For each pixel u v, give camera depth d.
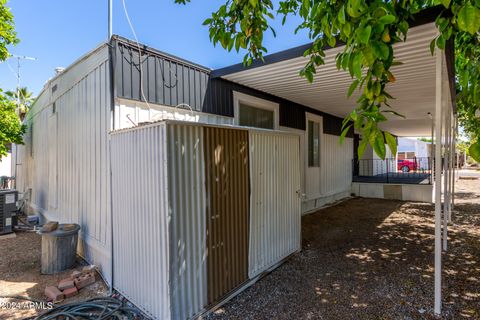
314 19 2.05
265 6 2.54
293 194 4.06
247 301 2.80
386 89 5.18
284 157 3.87
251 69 4.04
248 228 3.17
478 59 1.69
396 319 2.44
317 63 2.72
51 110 5.60
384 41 1.36
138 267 2.69
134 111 3.42
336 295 2.88
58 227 3.78
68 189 4.65
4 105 7.62
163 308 2.37
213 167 2.75
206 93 4.34
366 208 7.67
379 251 4.20
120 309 2.63
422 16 2.50
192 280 2.50
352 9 1.32
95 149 3.64
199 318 2.52
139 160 2.66
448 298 2.77
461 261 3.75
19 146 9.90
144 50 3.53
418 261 3.78
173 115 3.84
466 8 1.17
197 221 2.57
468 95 1.73
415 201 8.83
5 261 4.02
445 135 4.47
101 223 3.49
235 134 3.03
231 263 2.92
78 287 3.14
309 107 7.21
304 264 3.72
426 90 5.27
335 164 8.87
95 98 3.64
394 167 17.39
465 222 5.97
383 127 12.26
